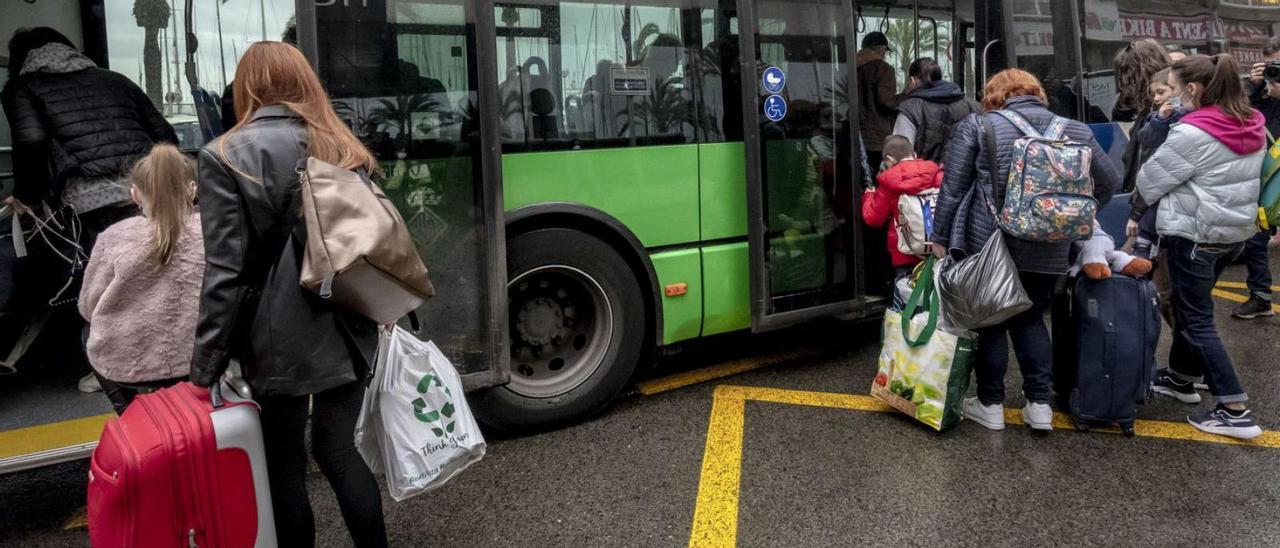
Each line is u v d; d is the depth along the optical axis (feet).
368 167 7.71
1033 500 10.51
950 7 17.66
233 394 7.24
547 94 12.66
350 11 10.86
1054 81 19.51
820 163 15.17
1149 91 13.80
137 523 6.64
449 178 11.55
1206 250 11.99
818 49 14.96
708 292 14.38
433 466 8.15
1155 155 12.10
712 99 14.17
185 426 6.77
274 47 7.49
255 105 7.34
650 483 11.23
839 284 15.65
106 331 8.36
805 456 11.93
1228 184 11.60
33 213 11.98
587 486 11.18
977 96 18.24
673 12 13.70
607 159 13.20
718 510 10.41
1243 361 15.87
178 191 8.39
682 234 14.07
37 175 11.78
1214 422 12.42
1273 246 27.84
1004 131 11.52
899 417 13.33
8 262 12.35
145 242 8.37
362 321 7.40
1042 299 12.08
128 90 11.66
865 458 11.82
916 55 17.33
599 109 13.11
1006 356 12.41
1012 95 11.98
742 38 13.98
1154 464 11.46
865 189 16.19
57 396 12.01
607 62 13.14
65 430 10.75
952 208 11.91
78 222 11.62
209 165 6.70
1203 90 11.77
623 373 13.65
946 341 12.08
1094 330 12.16
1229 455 11.69
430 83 11.34
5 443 10.32
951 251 12.04
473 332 11.91
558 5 12.69
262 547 7.22
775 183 14.62
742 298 14.78
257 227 6.79
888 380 12.93
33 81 11.42
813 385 14.94
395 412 8.13
